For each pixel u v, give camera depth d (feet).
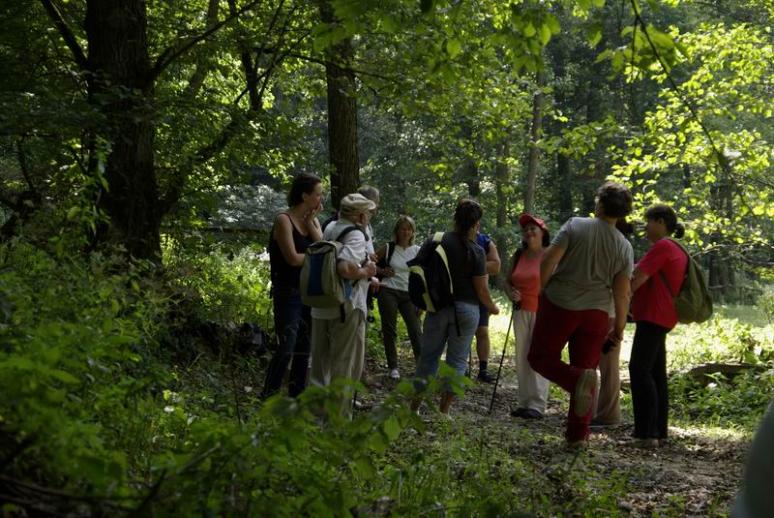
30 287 15.98
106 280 17.89
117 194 29.89
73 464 9.29
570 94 127.65
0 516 8.81
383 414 11.78
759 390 37.04
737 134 50.21
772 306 71.51
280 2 39.40
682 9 99.96
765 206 51.62
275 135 36.45
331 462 12.11
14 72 32.09
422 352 27.32
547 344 24.08
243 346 30.66
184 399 19.53
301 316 26.30
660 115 51.49
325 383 23.53
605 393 31.73
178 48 37.27
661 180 105.70
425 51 34.86
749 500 8.71
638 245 144.97
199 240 37.70
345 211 23.44
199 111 34.12
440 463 18.38
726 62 54.54
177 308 27.12
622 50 16.26
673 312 26.91
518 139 50.75
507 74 44.37
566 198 140.67
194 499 10.24
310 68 52.70
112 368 15.21
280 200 66.59
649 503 19.08
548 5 22.17
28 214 21.15
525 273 32.32
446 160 57.06
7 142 28.02
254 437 11.02
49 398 9.77
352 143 44.86
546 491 18.30
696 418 35.68
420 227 131.23
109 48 30.55
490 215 127.95
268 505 10.91
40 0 32.99
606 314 24.22
